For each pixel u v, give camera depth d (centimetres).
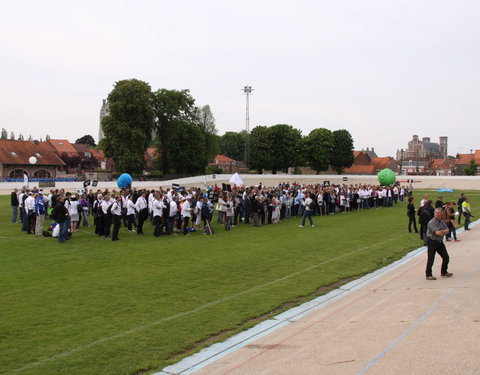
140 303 1133
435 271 1496
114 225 2127
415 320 955
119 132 6738
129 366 768
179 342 879
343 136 10412
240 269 1530
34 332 924
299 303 1158
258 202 2767
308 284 1336
